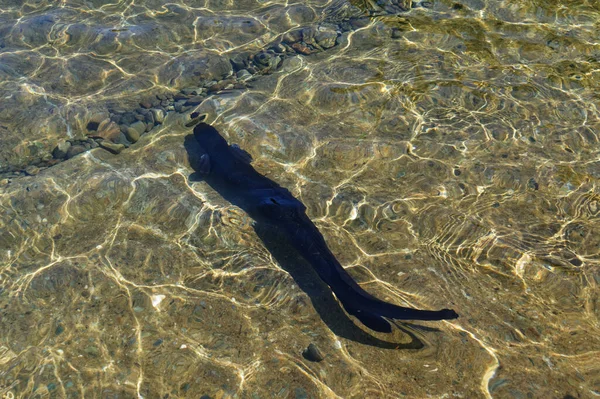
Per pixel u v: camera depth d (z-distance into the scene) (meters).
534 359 3.68
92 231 4.70
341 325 3.97
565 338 3.80
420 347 3.80
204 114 5.78
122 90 6.14
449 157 5.19
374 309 3.79
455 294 4.12
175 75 6.34
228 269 4.38
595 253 4.34
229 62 6.51
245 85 6.16
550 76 6.04
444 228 4.59
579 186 4.86
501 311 3.99
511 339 3.81
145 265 4.42
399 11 7.20
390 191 4.92
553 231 4.52
